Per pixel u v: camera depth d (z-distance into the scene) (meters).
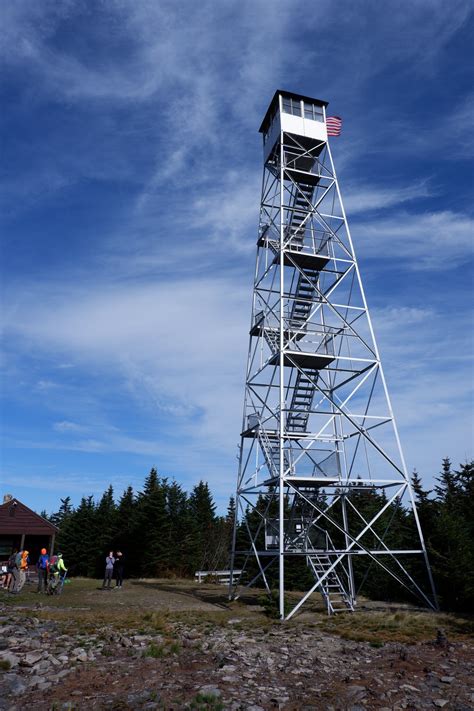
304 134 28.98
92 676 10.77
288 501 26.39
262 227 29.42
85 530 59.38
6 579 29.28
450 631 16.17
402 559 27.97
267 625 17.61
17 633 14.19
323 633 16.03
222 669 11.31
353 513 39.78
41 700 9.37
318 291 25.66
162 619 17.64
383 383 24.59
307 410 24.64
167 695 9.64
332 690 10.23
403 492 23.55
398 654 13.16
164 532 57.56
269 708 9.20
